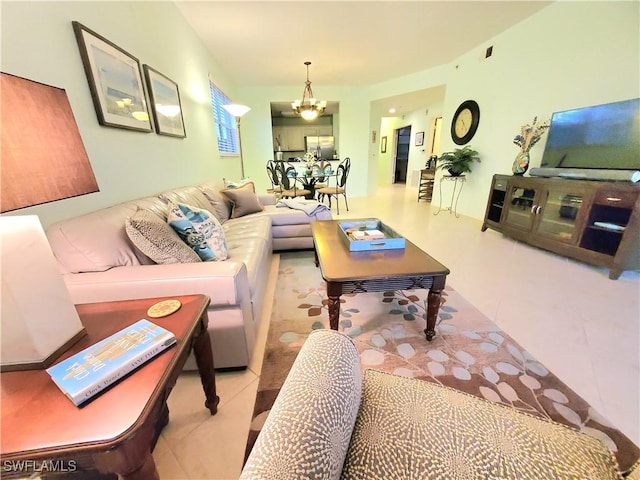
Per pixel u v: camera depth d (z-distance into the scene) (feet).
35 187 1.94
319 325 5.78
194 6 9.16
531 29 10.69
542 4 9.86
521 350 4.90
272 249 9.78
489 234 11.94
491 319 5.80
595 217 7.88
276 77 17.95
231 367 4.49
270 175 19.99
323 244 6.07
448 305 6.34
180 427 3.63
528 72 11.03
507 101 12.14
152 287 3.63
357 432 2.08
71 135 2.27
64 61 4.43
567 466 1.82
